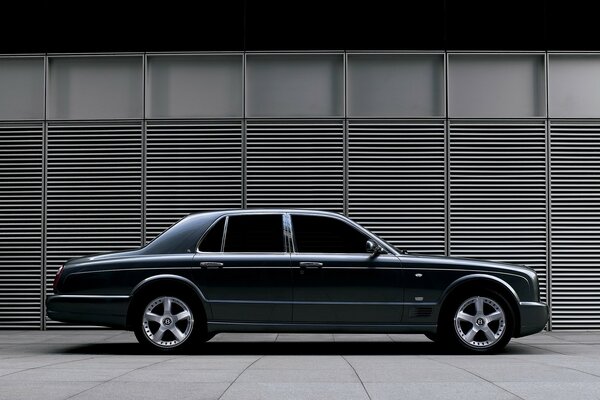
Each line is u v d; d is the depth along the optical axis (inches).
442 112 569.3
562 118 569.6
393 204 564.7
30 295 565.9
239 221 423.5
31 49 574.6
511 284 415.5
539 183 567.2
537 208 565.3
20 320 565.0
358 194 565.3
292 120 568.7
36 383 296.8
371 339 515.8
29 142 573.0
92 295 414.0
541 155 568.7
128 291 412.5
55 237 566.3
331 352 434.6
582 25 571.5
